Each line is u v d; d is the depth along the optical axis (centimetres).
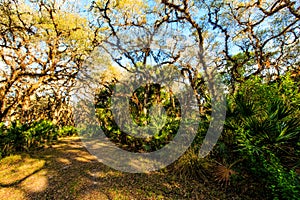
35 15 678
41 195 342
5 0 622
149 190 348
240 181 343
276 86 415
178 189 351
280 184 265
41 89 1069
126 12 679
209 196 328
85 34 749
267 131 311
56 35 706
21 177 416
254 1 600
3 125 652
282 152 319
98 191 348
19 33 688
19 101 826
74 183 380
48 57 743
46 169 459
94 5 658
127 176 407
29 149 657
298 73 605
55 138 886
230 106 414
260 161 315
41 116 1194
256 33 732
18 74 697
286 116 317
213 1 610
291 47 739
